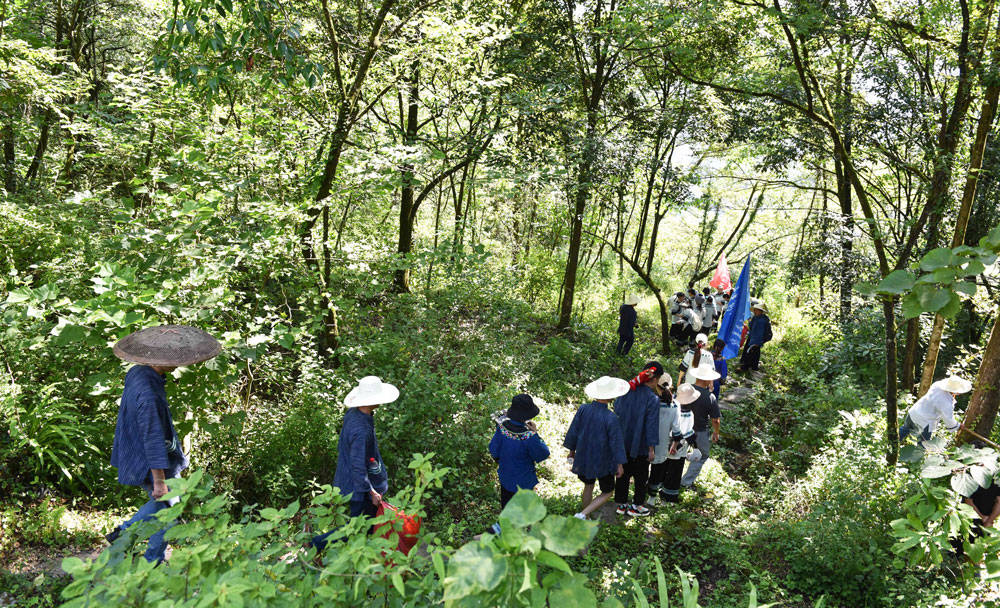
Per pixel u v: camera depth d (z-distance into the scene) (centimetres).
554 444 889
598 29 1245
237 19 814
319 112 991
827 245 1207
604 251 2498
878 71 983
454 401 747
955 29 926
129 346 411
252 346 557
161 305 503
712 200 2028
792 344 1800
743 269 1159
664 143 1711
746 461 991
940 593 476
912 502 313
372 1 1101
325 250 868
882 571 563
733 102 1259
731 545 638
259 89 887
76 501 518
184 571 210
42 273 763
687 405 765
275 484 580
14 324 477
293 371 791
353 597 215
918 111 958
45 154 1461
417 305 1038
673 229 2798
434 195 2078
